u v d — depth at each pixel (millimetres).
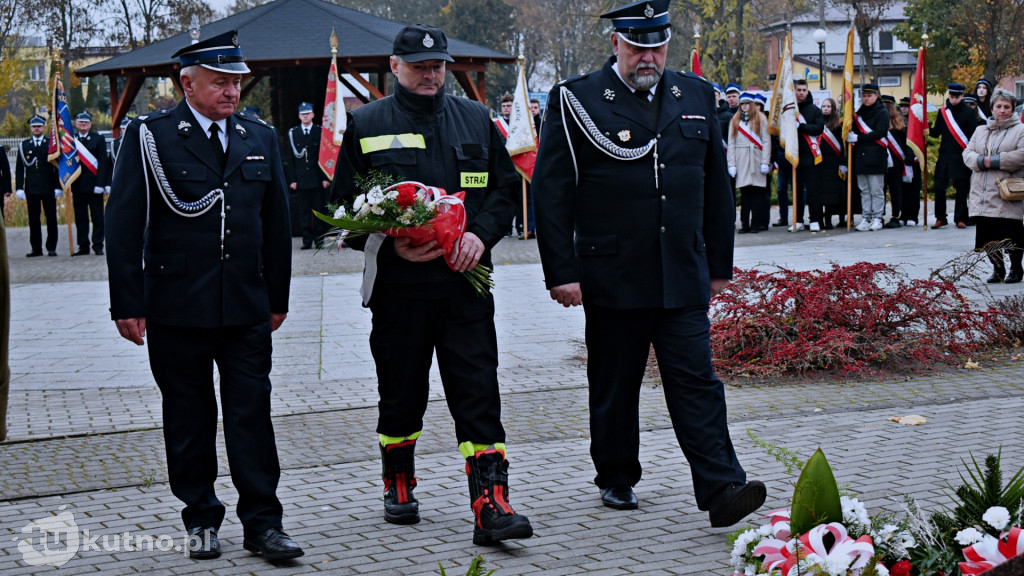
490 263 4883
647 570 4363
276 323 4883
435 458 6090
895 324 8414
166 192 4609
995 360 8320
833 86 58969
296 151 18375
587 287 4980
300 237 20484
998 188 11328
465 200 4871
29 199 18734
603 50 58344
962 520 3416
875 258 13891
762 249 15719
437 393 7633
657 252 4855
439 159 4855
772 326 8156
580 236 5016
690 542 4684
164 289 4629
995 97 11445
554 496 5375
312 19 21156
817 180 18453
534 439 6461
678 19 46219
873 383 7676
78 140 18500
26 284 14758
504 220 4902
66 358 9375
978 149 11523
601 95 4930
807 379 7863
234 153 4707
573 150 4930
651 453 6098
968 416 6621
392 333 4855
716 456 4684
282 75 20531
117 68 20734
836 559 3096
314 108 20672
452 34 59125
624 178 4871
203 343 4660
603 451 5129
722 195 5020
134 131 4645
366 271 4750
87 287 14258
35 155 18703
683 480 5590
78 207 18672
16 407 7566
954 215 18656
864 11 40812
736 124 18719
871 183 18141
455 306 4812
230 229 4656
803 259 14164
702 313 4941
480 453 4754
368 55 20000
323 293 12953
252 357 4711
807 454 5883
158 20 46656
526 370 8422
